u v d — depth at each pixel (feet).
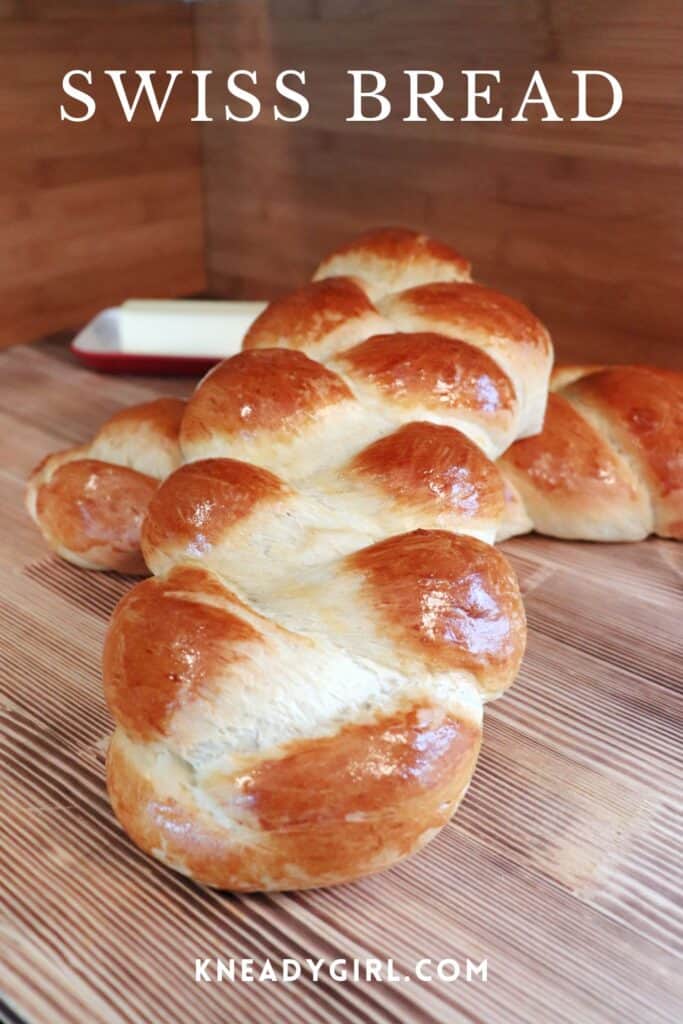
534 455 1.77
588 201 2.15
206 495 1.33
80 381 2.40
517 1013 1.09
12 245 2.51
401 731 1.18
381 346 1.51
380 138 2.46
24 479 1.99
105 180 2.65
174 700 1.16
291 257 2.78
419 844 1.20
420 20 2.26
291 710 1.17
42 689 1.49
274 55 2.57
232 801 1.15
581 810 1.31
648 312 2.16
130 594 1.27
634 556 1.78
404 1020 1.09
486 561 1.28
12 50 2.33
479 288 1.69
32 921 1.17
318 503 1.35
